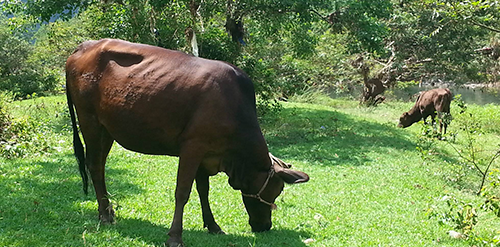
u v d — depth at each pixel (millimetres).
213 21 16594
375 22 15602
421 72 26547
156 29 13469
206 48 14961
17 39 39312
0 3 14789
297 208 7047
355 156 11469
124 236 5090
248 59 15422
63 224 5336
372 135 14570
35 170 7938
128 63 5262
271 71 16078
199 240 5141
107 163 9008
